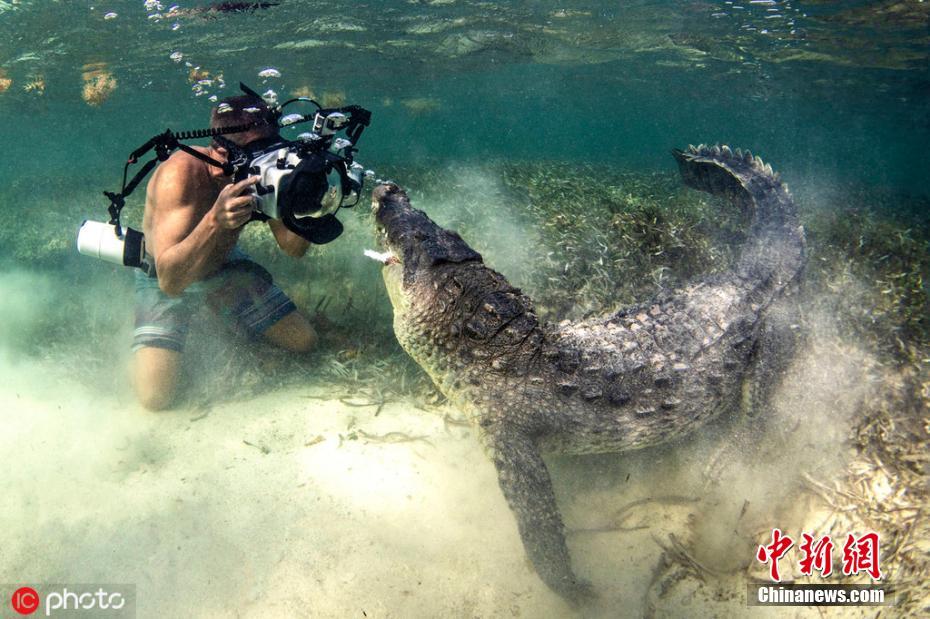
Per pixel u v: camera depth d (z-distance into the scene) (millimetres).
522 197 3936
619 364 1616
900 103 10961
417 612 1344
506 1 5910
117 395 2051
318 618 1316
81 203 4559
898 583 1321
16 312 2562
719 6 5898
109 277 2959
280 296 2273
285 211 1615
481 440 1568
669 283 2705
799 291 2084
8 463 1715
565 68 10242
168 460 1756
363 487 1671
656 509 1636
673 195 4164
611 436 1608
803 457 1760
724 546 1524
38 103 9984
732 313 1814
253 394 2066
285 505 1602
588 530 1557
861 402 1947
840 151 29500
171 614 1315
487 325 1580
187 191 1848
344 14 6141
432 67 9641
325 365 2211
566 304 2559
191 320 2303
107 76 8195
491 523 1591
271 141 1811
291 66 8516
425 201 4000
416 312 1660
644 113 19281
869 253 3215
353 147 1782
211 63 7855
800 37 6762
